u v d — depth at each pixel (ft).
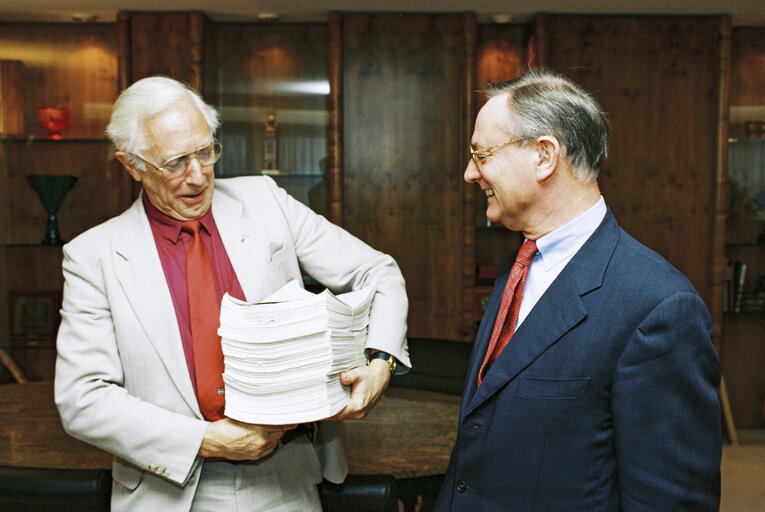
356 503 4.23
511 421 3.40
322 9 12.25
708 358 3.07
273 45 13.32
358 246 4.51
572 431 3.27
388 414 6.65
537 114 3.38
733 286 13.34
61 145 13.26
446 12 12.45
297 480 4.09
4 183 13.20
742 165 13.61
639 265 3.27
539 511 3.35
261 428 3.52
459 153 12.76
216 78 13.28
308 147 13.51
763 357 13.89
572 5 11.95
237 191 4.34
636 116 12.74
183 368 3.77
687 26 12.59
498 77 13.33
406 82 12.64
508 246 13.82
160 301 3.82
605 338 3.20
